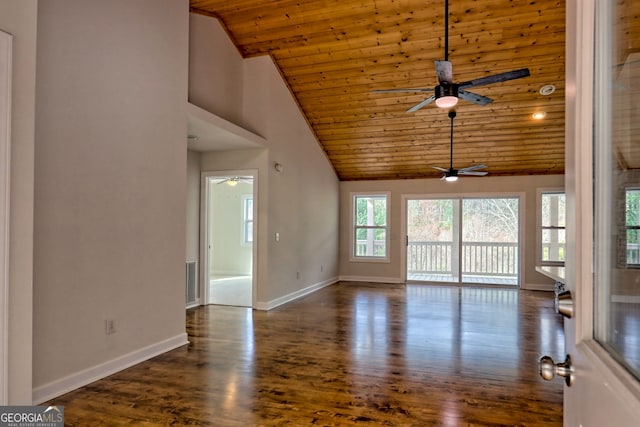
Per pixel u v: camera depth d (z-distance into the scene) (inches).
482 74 196.2
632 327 24.9
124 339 122.3
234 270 355.9
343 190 326.3
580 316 31.7
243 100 212.7
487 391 107.7
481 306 221.5
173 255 144.0
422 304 226.4
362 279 321.4
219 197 360.8
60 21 101.7
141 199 128.6
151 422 90.0
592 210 30.5
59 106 101.3
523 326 177.8
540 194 283.7
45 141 97.9
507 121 229.9
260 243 209.6
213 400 101.2
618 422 23.0
